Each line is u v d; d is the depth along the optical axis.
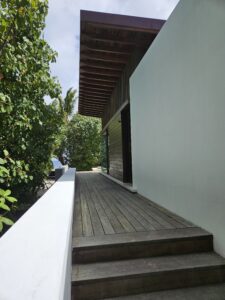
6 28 2.77
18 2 2.73
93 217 2.99
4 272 0.75
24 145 4.02
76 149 17.33
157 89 3.56
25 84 3.46
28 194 5.66
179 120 2.84
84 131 17.42
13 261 0.82
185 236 2.24
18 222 1.28
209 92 2.20
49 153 5.77
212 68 2.14
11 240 1.01
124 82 6.12
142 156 4.44
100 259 2.10
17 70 3.18
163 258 2.13
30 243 0.98
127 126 6.32
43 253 0.88
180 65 2.79
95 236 2.31
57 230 1.14
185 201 2.75
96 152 17.67
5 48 2.78
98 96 9.01
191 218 2.63
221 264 1.98
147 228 2.51
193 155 2.53
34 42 3.35
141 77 4.43
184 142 2.72
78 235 2.34
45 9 3.25
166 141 3.25
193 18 2.46
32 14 3.00
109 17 4.09
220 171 2.07
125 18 4.13
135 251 2.16
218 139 2.08
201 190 2.40
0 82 3.03
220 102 2.04
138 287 1.87
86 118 17.81
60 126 6.30
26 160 4.95
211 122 2.18
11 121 3.26
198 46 2.38
